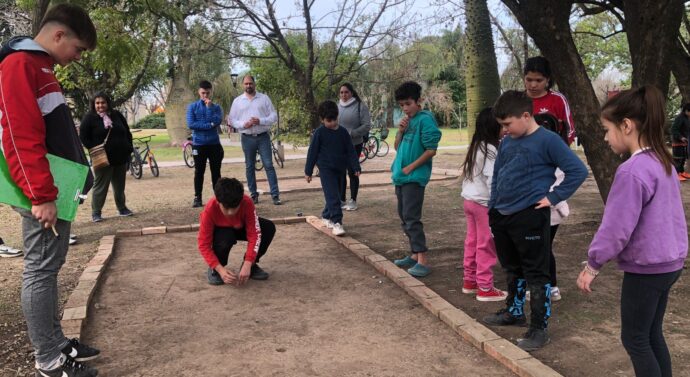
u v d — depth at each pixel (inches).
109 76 740.0
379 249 236.7
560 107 172.6
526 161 135.3
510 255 146.8
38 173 108.3
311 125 493.7
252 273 196.2
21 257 236.5
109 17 386.9
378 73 601.6
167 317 161.6
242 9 440.8
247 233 187.0
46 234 116.5
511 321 151.5
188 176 565.9
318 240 255.9
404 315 161.6
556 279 182.7
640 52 237.8
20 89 107.7
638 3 233.1
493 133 162.6
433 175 503.5
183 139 1085.1
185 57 512.1
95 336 148.3
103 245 241.8
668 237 97.6
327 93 509.0
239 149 999.0
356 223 291.3
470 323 149.1
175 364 131.6
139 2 409.7
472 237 174.6
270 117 346.3
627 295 101.7
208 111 337.1
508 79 809.5
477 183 166.4
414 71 584.4
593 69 988.6
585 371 124.7
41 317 117.8
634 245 98.8
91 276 192.7
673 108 775.7
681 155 466.3
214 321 158.2
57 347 121.3
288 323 156.2
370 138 759.1
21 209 115.5
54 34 115.8
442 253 228.2
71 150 119.7
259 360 133.3
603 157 232.8
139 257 229.6
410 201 193.2
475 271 177.6
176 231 278.5
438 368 129.0
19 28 669.3
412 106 187.8
